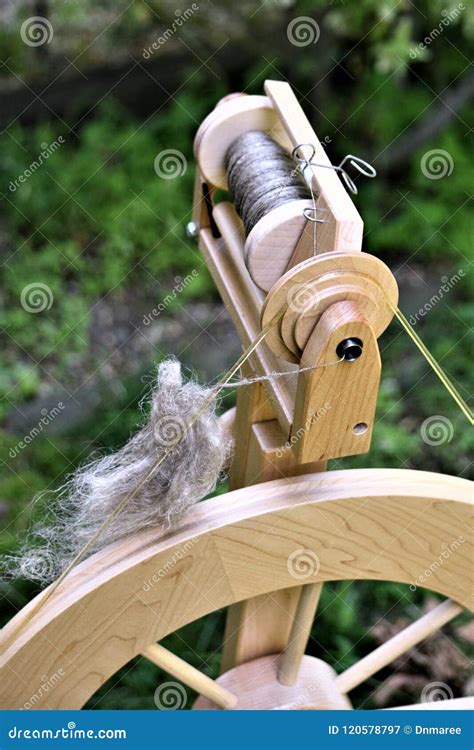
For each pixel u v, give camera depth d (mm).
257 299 1515
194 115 4398
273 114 1602
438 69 4297
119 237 3932
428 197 4113
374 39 3871
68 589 1372
